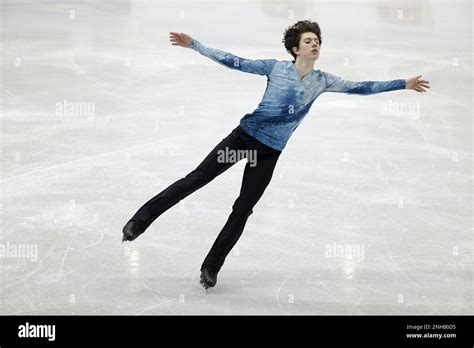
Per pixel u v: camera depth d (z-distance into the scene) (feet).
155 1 131.95
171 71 90.33
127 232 42.65
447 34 111.45
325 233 52.54
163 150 67.21
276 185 60.80
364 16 123.44
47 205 55.42
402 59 96.94
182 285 44.83
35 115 74.69
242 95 82.58
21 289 43.68
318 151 68.33
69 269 46.29
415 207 57.16
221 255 43.06
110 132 71.10
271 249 50.16
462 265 48.37
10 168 61.93
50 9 122.93
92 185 59.26
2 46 98.68
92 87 83.61
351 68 91.91
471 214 56.24
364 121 76.89
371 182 61.72
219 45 100.17
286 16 121.29
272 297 43.60
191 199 57.88
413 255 49.67
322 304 42.91
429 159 67.00
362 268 47.78
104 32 107.45
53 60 93.09
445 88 86.84
